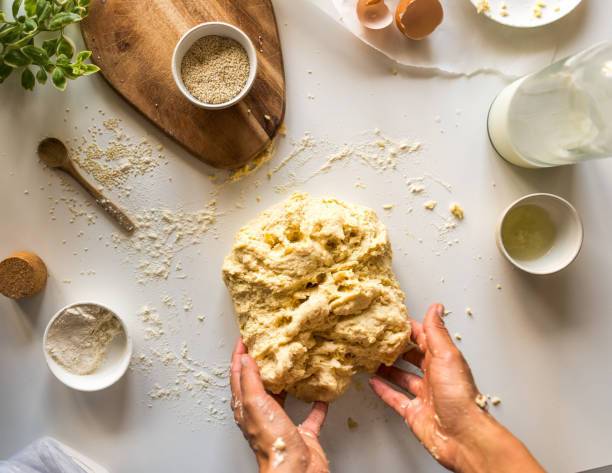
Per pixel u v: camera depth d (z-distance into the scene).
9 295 1.23
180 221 1.30
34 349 1.30
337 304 1.10
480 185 1.34
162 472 1.32
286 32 1.29
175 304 1.31
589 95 1.22
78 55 1.12
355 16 1.28
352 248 1.16
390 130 1.32
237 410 1.16
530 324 1.35
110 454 1.31
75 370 1.25
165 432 1.32
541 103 1.24
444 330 1.14
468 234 1.33
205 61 1.21
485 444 1.05
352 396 1.33
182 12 1.23
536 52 1.32
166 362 1.31
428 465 1.33
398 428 1.33
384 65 1.31
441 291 1.33
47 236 1.29
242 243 1.16
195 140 1.25
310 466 1.05
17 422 1.31
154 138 1.28
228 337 1.31
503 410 1.34
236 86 1.21
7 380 1.31
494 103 1.30
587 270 1.35
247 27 1.25
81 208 1.29
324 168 1.32
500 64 1.32
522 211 1.31
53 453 1.26
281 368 1.08
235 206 1.30
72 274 1.29
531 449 1.34
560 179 1.35
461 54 1.32
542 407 1.35
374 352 1.14
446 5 1.30
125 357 1.24
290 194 1.31
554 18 1.27
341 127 1.31
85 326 1.24
